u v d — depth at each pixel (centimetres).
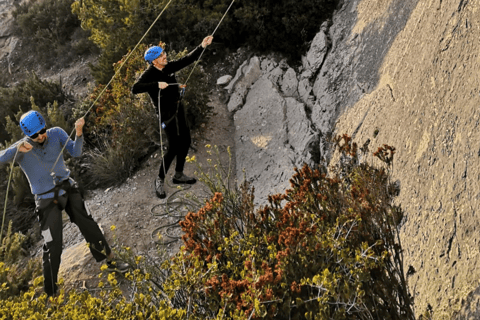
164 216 494
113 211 520
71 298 253
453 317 218
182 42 759
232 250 293
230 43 762
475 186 247
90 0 801
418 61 376
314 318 243
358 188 317
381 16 524
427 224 277
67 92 916
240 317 231
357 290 236
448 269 242
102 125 645
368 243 273
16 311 244
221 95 697
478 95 275
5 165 611
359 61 532
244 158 566
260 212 317
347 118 484
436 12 375
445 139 292
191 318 255
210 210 330
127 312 246
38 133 355
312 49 659
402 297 265
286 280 254
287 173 498
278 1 730
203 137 615
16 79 1088
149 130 596
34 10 1175
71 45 1054
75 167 615
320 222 289
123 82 638
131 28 773
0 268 330
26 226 549
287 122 572
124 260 302
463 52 311
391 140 367
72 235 497
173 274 268
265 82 664
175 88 485
